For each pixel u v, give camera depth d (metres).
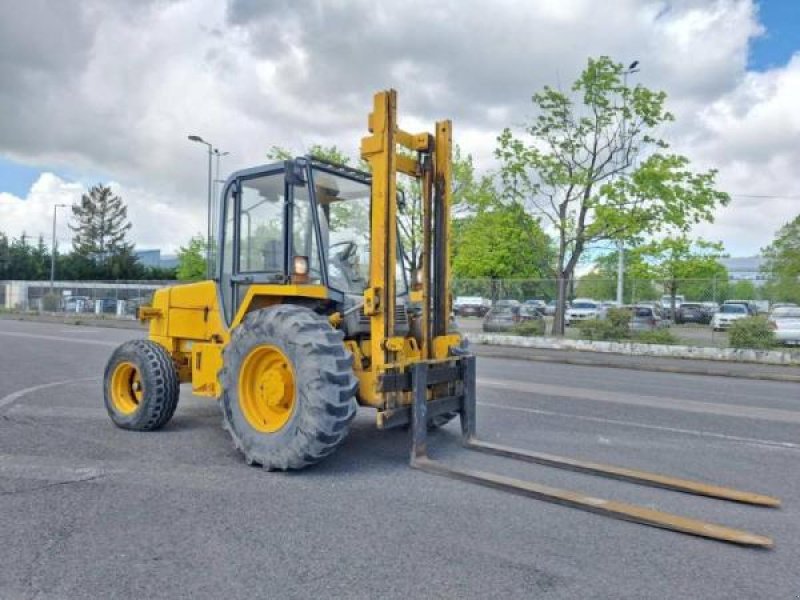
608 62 20.34
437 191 6.43
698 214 20.19
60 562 3.52
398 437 6.76
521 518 4.34
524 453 5.94
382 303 5.48
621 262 21.75
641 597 3.24
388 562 3.59
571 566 3.59
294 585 3.29
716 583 3.42
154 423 6.78
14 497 4.59
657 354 17.89
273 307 5.70
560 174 21.14
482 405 9.02
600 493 4.98
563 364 16.17
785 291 19.31
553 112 21.05
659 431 7.44
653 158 20.23
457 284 23.41
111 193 92.06
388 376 5.54
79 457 5.73
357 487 4.97
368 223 6.58
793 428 7.80
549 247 23.47
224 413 5.80
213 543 3.81
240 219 6.63
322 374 5.12
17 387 9.78
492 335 21.08
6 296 46.09
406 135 6.10
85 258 82.44
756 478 5.52
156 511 4.35
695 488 5.02
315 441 5.08
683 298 19.91
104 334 22.48
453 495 4.80
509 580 3.39
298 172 5.85
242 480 5.11
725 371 14.59
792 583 3.44
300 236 6.02
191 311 7.20
